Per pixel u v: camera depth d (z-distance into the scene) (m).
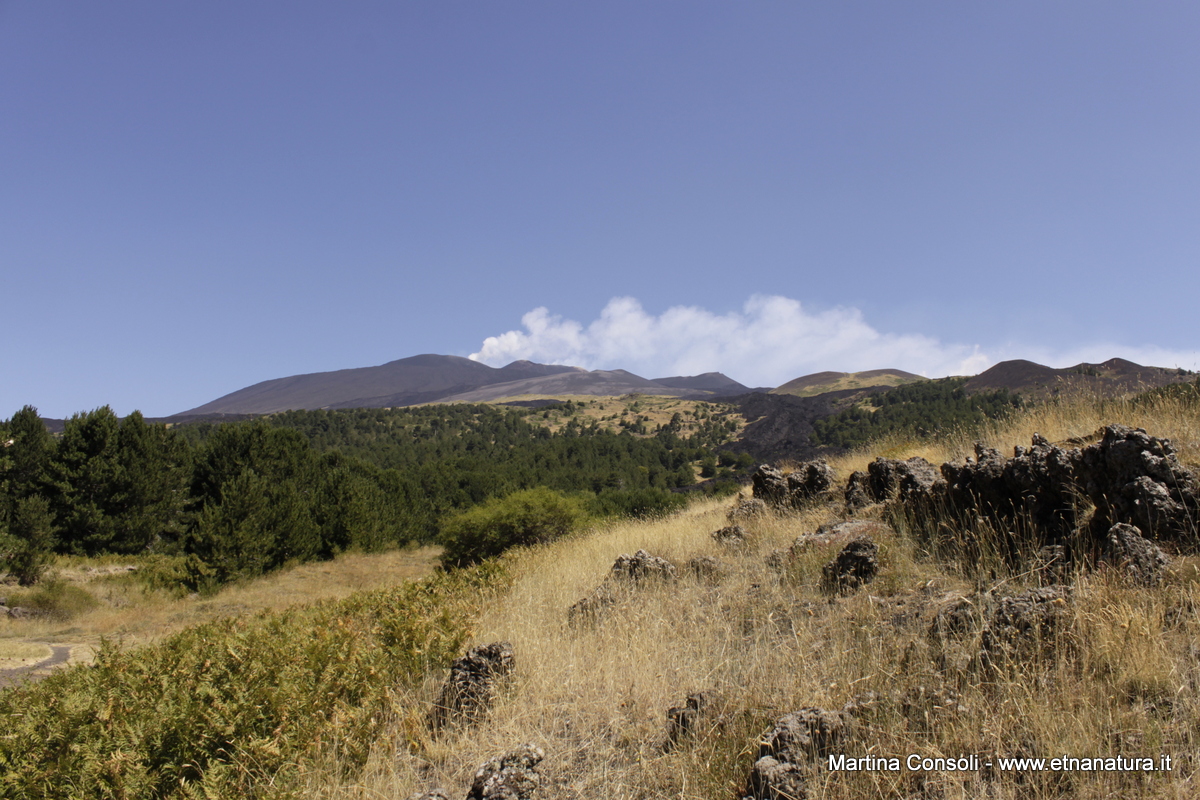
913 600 4.91
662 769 3.50
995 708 3.21
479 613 7.25
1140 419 7.50
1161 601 3.62
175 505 33.50
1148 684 3.08
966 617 3.99
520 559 12.50
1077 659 3.38
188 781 3.91
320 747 4.14
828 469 10.02
